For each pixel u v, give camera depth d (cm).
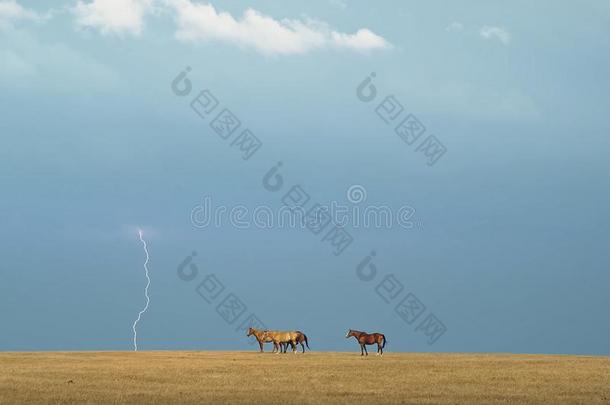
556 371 4681
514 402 3200
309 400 3203
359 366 5025
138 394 3362
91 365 5062
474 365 5162
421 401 3212
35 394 3303
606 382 4044
